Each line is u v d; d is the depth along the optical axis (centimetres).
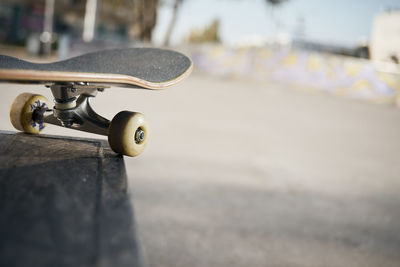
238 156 452
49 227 53
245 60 1989
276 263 212
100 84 99
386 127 944
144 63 121
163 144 467
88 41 2022
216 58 2062
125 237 52
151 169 362
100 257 46
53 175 76
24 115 122
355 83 1791
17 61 103
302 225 269
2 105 573
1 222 52
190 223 252
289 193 337
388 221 294
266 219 273
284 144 565
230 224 257
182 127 604
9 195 63
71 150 100
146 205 273
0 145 98
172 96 1083
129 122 103
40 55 2023
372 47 2531
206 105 947
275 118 861
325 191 355
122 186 74
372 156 555
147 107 775
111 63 122
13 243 47
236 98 1228
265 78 1939
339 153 548
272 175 389
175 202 285
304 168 432
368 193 364
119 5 3025
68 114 115
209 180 348
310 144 592
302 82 1870
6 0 2711
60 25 2991
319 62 1836
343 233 263
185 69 112
